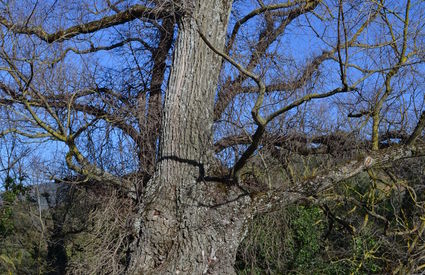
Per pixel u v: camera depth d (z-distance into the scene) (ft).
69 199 52.65
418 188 42.27
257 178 38.29
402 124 40.73
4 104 38.70
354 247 43.19
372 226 45.78
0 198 52.47
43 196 59.26
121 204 38.40
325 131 40.98
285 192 34.04
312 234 47.50
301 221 47.44
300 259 47.11
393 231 42.45
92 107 43.06
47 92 40.14
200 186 33.73
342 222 43.45
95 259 37.91
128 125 42.19
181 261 32.58
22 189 52.42
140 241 33.50
